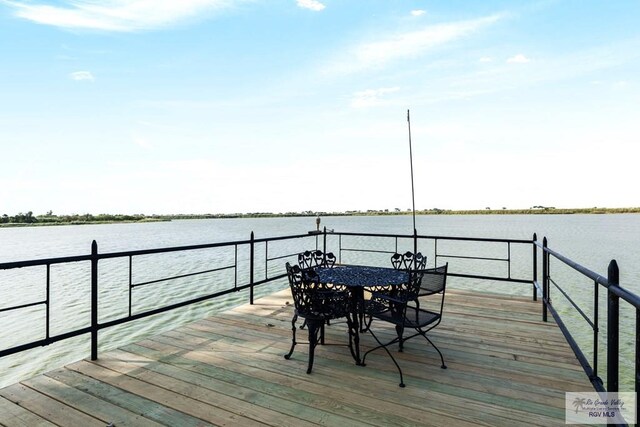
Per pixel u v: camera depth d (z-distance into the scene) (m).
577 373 3.07
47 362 9.27
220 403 2.60
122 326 11.95
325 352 3.65
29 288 18.33
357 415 2.42
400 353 3.59
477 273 23.36
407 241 49.38
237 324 4.59
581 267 2.61
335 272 4.05
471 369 3.18
